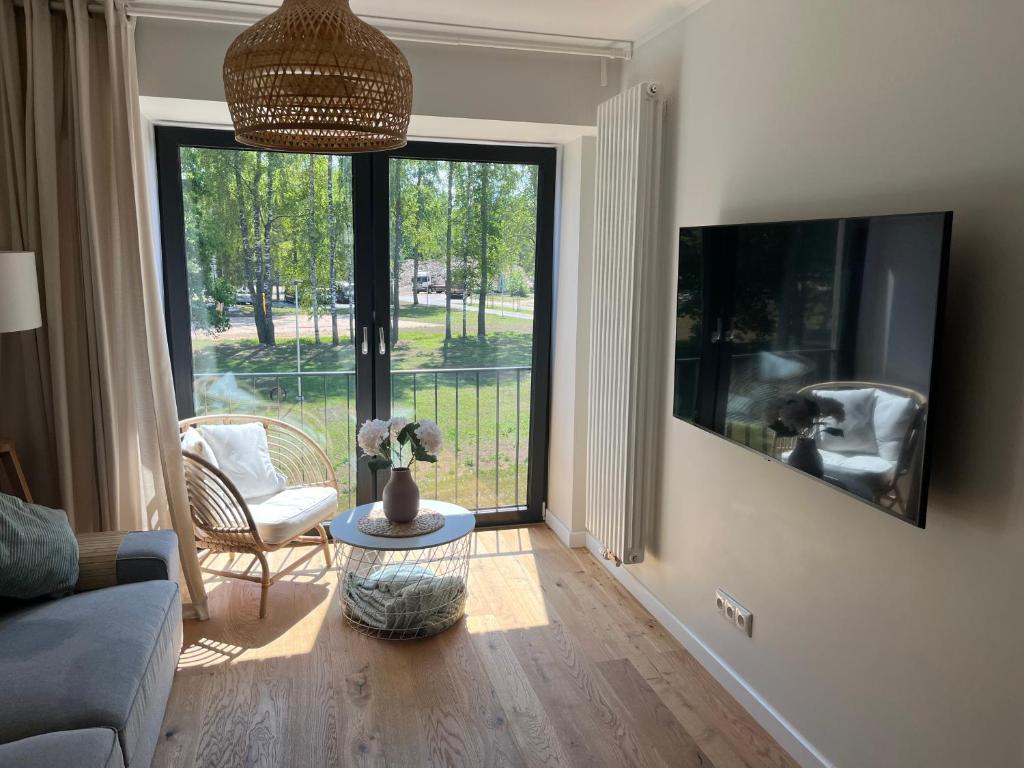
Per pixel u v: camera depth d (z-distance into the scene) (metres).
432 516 3.19
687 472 2.92
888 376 1.73
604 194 3.23
